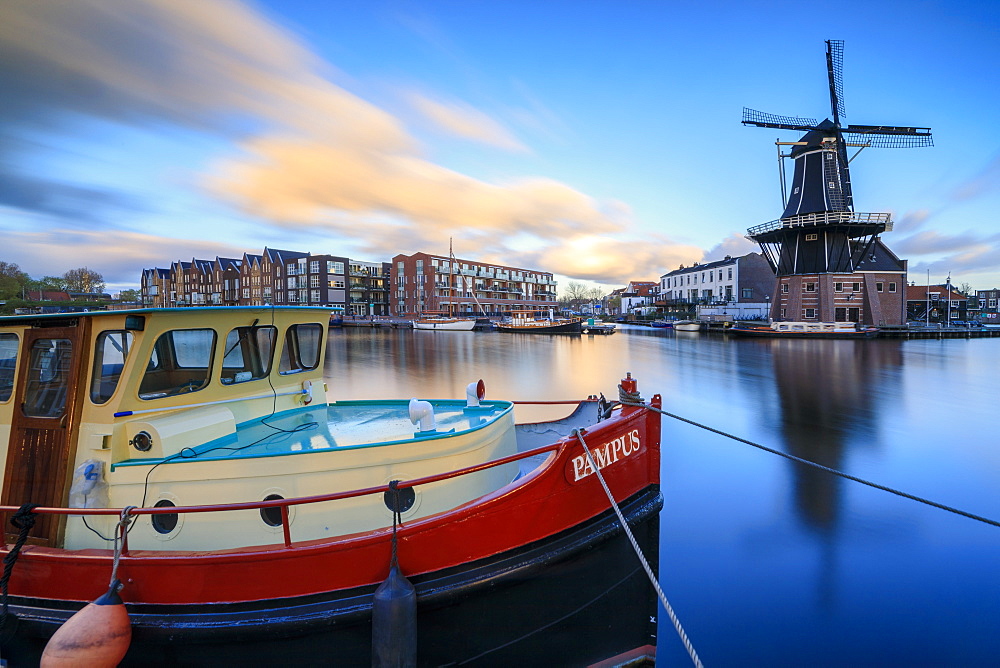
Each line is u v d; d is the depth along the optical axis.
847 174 50.62
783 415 17.84
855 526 8.45
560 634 4.36
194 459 4.20
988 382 24.89
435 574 3.95
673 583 6.73
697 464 12.08
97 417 4.27
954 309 70.12
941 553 7.49
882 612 6.05
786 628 5.75
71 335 4.30
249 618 3.72
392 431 5.24
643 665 4.78
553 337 62.84
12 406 4.44
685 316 81.12
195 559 3.71
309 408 6.26
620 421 4.78
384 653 3.57
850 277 52.28
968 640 5.51
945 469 11.80
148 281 124.62
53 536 4.17
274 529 4.25
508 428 5.78
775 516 8.91
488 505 4.04
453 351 44.69
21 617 3.86
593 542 4.45
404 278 94.94
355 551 3.83
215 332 4.95
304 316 6.10
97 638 3.34
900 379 25.92
